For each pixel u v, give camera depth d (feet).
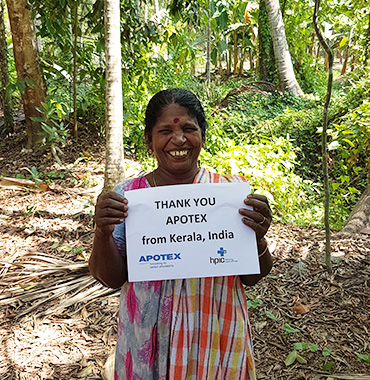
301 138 26.91
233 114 29.66
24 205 17.97
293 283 12.13
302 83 43.37
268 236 15.12
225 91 36.65
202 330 4.91
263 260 5.21
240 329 5.02
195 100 5.05
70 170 21.91
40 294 11.94
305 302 11.30
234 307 5.06
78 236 15.37
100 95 25.40
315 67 46.26
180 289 4.91
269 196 17.90
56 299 11.76
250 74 60.03
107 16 16.35
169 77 30.66
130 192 4.85
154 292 4.93
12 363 9.49
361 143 17.79
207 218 4.86
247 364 5.17
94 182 20.44
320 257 13.33
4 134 26.25
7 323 10.84
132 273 4.86
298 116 27.86
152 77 28.17
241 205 4.87
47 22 22.79
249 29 59.21
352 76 32.63
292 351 9.63
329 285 11.89
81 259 13.67
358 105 26.45
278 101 33.40
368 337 9.98
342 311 10.85
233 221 4.87
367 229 15.30
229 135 27.99
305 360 9.31
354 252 13.44
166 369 4.97
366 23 38.52
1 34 25.52
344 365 9.23
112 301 11.67
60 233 15.58
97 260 4.89
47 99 23.52
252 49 57.31
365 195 16.98
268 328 10.43
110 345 10.05
